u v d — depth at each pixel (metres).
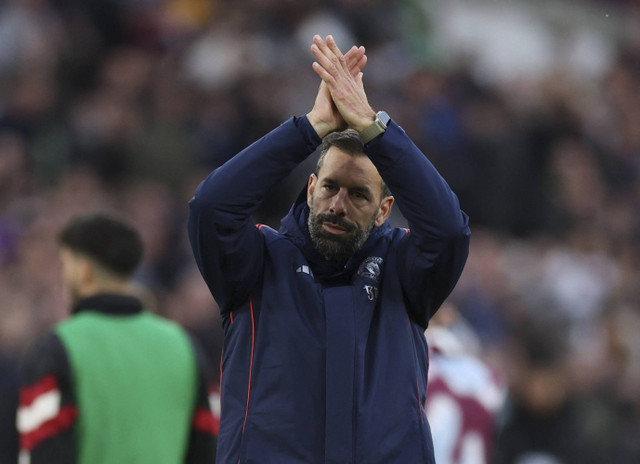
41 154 35.47
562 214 40.91
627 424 25.09
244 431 11.07
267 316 11.34
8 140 35.41
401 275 11.64
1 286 26.94
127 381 14.50
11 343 24.56
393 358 11.26
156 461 14.48
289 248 11.61
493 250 36.03
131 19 40.62
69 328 14.54
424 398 11.52
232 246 11.26
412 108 40.06
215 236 11.19
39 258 27.88
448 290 11.62
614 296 38.69
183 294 28.55
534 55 50.16
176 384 14.89
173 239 33.09
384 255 11.74
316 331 11.24
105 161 35.00
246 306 11.53
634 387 25.94
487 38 49.41
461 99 42.59
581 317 37.38
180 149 35.75
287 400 11.05
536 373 23.84
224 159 36.62
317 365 11.12
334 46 11.46
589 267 39.09
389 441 10.94
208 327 27.53
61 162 35.31
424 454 11.09
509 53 49.50
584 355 29.95
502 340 33.28
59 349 14.28
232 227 11.20
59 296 26.33
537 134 42.56
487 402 17.94
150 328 15.08
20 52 37.50
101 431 14.22
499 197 40.00
